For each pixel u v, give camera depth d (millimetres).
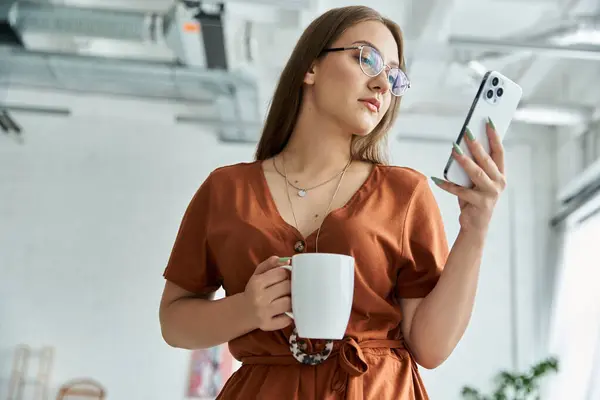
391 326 996
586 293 6688
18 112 7523
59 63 6230
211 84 6480
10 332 7082
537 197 7520
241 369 1014
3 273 7203
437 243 1042
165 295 1113
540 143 7660
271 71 6504
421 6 5070
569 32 5176
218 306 957
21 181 7383
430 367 1030
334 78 1071
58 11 5512
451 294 974
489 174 950
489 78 974
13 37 5816
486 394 6973
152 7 6199
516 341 7141
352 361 930
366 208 1016
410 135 7613
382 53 1086
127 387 7012
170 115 7645
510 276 7316
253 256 1002
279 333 962
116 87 6902
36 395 6941
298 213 1047
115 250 7309
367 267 981
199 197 1104
